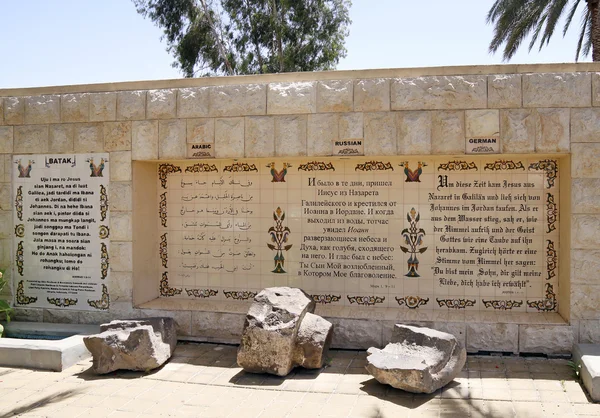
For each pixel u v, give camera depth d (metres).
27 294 8.73
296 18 23.89
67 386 6.35
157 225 8.82
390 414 5.43
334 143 7.55
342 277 8.16
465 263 7.82
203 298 8.65
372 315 7.61
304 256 8.27
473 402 5.70
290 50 24.00
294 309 6.68
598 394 5.67
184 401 5.85
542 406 5.57
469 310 7.79
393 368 5.92
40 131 8.58
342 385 6.27
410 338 6.50
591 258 6.97
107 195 8.34
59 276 8.59
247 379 6.52
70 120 8.45
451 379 6.19
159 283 8.82
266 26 24.22
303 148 7.64
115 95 8.26
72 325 8.35
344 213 8.13
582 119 6.97
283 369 6.48
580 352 6.52
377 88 7.42
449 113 7.26
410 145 7.34
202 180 8.65
